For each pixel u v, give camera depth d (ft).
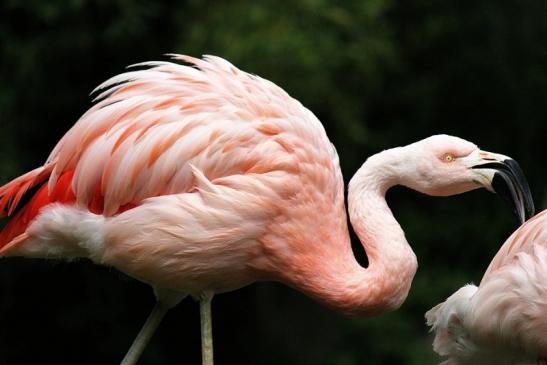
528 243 20.11
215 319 44.14
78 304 41.91
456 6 45.52
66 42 38.81
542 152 48.42
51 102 40.34
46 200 20.89
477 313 20.11
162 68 21.34
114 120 20.58
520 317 19.71
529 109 47.11
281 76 38.01
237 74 21.39
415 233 45.78
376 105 46.01
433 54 46.37
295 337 44.01
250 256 20.88
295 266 20.90
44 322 41.78
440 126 47.19
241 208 20.22
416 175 20.90
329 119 41.42
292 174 20.67
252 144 20.53
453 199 46.57
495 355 20.92
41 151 40.96
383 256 20.48
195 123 20.40
